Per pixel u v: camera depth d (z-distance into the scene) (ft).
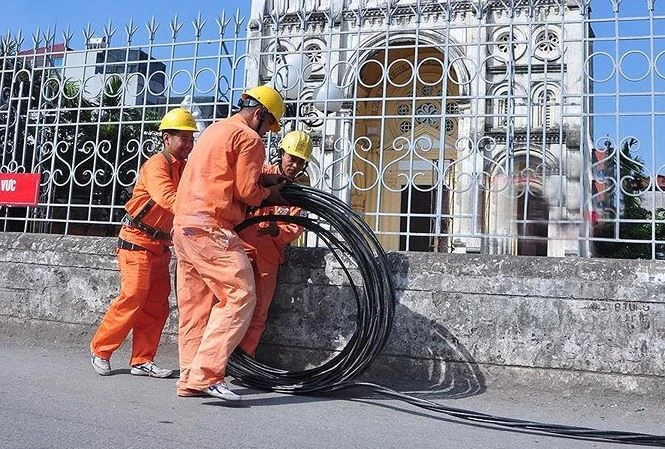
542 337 15.20
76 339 19.16
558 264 15.40
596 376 14.76
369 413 12.87
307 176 20.26
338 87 19.10
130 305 15.16
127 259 15.25
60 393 13.05
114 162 19.77
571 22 16.61
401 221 34.47
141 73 19.85
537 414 13.64
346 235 14.74
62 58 20.79
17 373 14.96
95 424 10.73
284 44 20.88
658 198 17.80
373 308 14.21
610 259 15.21
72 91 22.07
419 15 18.31
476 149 17.38
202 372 12.71
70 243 19.75
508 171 17.19
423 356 15.90
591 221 15.88
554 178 17.71
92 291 19.25
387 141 30.89
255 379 14.80
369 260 14.39
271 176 14.78
